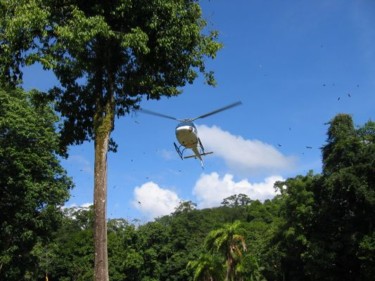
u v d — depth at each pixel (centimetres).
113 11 1212
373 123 3584
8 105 2767
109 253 7094
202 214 9775
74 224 8550
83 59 1272
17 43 1227
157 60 1333
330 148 3744
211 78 1407
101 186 1210
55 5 1229
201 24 1364
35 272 3472
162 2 1234
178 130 1653
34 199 2862
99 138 1252
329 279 3606
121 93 1356
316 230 3872
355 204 3447
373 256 3173
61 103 1416
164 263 7350
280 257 4647
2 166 2739
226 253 4550
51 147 2945
